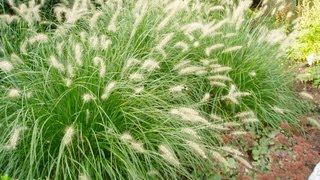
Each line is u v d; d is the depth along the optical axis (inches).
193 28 55.2
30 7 57.2
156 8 64.4
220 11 77.5
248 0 64.2
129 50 55.7
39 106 46.8
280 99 64.4
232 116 60.7
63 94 45.8
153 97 49.2
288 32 93.1
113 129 46.4
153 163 47.4
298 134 61.3
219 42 63.3
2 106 47.0
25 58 56.4
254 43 65.7
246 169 51.2
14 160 45.5
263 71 63.6
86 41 55.5
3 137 45.1
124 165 45.1
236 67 62.4
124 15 63.6
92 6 64.6
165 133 47.4
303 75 67.9
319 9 94.0
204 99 51.8
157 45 54.7
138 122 46.9
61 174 44.1
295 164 50.5
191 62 60.5
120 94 47.8
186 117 44.1
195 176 48.6
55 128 46.4
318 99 71.6
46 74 47.6
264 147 55.7
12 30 60.7
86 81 47.6
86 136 45.8
